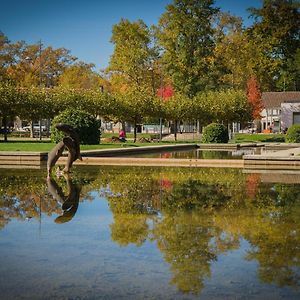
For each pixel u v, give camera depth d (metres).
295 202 7.32
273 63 54.59
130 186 9.45
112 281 3.54
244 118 39.38
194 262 4.00
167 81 56.69
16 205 6.93
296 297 3.25
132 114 32.72
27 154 15.98
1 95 27.84
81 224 5.54
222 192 8.52
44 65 65.06
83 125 24.59
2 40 60.19
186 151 25.56
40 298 3.21
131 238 4.84
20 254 4.23
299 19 54.16
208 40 51.16
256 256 4.17
